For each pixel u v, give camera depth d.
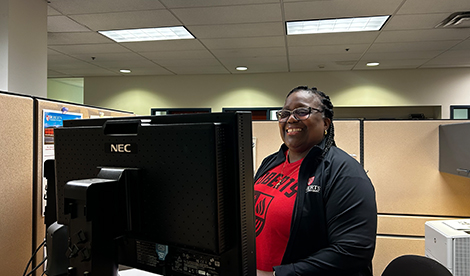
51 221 0.92
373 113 5.46
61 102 1.15
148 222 0.55
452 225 1.26
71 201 0.55
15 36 2.33
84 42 3.70
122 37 3.55
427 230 1.32
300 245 0.84
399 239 1.85
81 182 0.54
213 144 0.48
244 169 0.51
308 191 0.85
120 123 0.59
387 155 1.88
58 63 4.75
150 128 0.54
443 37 3.42
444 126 1.75
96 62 4.68
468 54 4.09
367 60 4.42
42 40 2.56
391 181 1.87
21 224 0.98
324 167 0.86
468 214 1.77
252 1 2.54
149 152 0.54
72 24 3.10
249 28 3.17
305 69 5.04
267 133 2.02
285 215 0.87
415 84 4.95
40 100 1.05
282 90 5.32
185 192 0.51
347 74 5.12
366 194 0.80
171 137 0.52
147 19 2.96
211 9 2.71
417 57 4.25
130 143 0.56
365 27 3.16
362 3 2.56
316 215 0.83
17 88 2.34
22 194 0.98
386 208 1.88
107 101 5.78
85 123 0.67
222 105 5.50
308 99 0.96
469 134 1.50
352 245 0.75
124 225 0.56
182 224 0.51
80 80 6.29
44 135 1.06
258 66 4.85
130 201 0.56
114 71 5.31
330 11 2.72
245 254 0.51
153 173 0.54
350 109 5.54
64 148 0.66
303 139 0.95
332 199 0.82
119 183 0.55
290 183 0.92
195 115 0.53
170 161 0.52
